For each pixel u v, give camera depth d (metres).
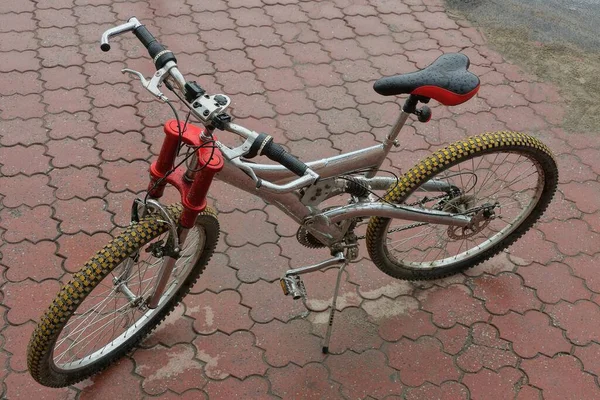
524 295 3.59
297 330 3.36
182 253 3.15
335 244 3.11
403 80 2.77
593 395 3.19
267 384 3.14
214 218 3.01
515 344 3.37
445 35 5.35
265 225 3.83
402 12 5.55
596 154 4.45
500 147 3.10
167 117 4.45
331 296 3.52
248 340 3.30
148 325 3.20
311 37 5.20
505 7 5.71
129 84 4.65
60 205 3.84
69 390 3.05
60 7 5.25
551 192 3.42
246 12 5.38
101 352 3.08
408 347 3.33
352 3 5.59
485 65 5.09
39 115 4.37
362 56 5.07
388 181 3.15
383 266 3.41
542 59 5.19
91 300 3.27
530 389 3.20
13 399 3.00
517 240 3.83
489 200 3.50
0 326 3.26
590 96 4.89
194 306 3.42
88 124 4.34
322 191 2.92
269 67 4.89
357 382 3.18
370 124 4.54
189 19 5.25
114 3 5.34
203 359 3.21
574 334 3.42
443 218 3.22
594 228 3.96
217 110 2.33
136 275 3.18
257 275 3.58
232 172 2.62
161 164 2.60
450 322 3.45
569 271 3.71
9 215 3.76
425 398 3.15
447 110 4.67
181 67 4.81
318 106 4.62
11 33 4.98
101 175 4.03
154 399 3.06
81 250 3.62
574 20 5.62
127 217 3.81
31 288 3.43
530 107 4.76
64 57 4.82
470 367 3.27
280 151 2.30
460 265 3.60
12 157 4.09
